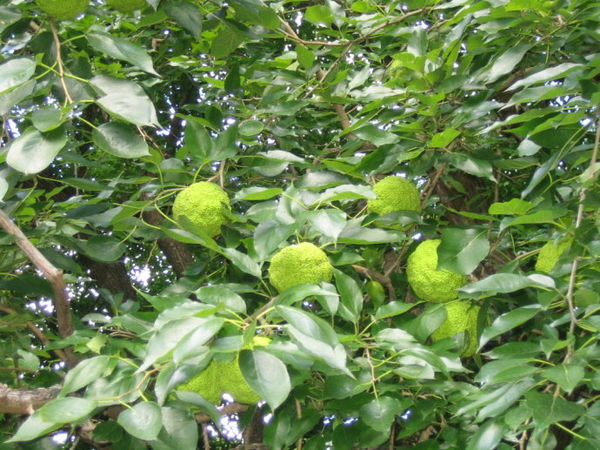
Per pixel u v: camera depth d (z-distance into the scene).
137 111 1.81
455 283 2.53
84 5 1.97
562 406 1.64
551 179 2.63
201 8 2.71
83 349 2.32
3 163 2.34
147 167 2.69
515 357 2.01
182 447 1.79
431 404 2.39
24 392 2.15
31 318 3.12
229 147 2.60
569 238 2.36
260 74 3.79
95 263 5.05
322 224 2.12
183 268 4.43
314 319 1.66
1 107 1.97
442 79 2.96
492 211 2.37
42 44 2.13
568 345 1.87
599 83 2.64
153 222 3.68
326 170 3.04
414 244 2.84
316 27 4.86
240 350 1.72
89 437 2.66
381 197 2.69
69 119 2.05
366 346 2.17
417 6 3.45
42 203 3.02
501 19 2.77
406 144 2.88
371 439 2.40
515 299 2.74
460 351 2.54
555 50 2.89
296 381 2.10
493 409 1.72
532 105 3.70
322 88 3.48
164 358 1.83
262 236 2.23
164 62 4.51
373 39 4.26
